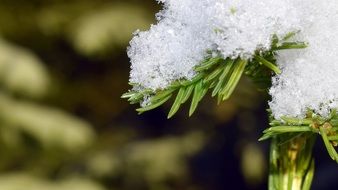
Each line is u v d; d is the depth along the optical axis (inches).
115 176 90.6
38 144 89.5
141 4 91.3
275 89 19.3
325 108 19.1
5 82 81.9
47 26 93.0
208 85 19.2
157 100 19.2
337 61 19.3
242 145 91.9
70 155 91.7
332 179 84.2
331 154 18.5
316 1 19.2
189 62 19.3
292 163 20.7
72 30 89.7
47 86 83.7
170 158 91.0
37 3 92.7
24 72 81.3
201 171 97.0
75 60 97.3
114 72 98.3
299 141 20.6
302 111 19.1
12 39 95.1
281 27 18.6
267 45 18.5
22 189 82.6
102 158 90.4
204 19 18.9
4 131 83.3
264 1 18.6
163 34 19.5
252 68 20.0
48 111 85.9
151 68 19.3
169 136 96.2
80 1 92.0
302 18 19.0
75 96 98.1
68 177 87.5
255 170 88.3
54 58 97.1
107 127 99.2
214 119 93.8
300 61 19.3
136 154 91.0
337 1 19.3
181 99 19.2
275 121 19.1
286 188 20.7
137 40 19.5
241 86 89.1
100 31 85.4
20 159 91.1
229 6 18.4
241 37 18.4
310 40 19.3
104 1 92.0
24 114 83.0
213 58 18.8
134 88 19.5
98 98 99.5
